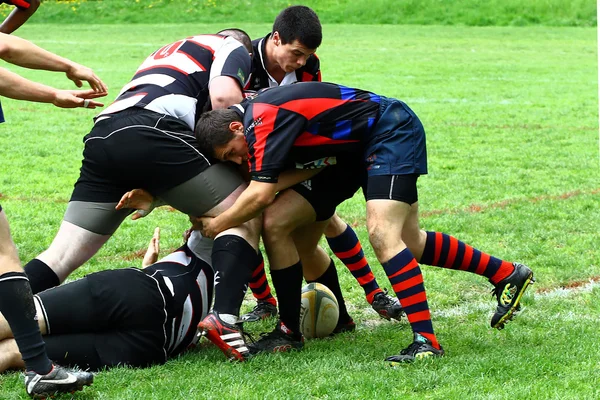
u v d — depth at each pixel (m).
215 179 14.32
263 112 13.46
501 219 24.92
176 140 14.18
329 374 12.66
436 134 40.94
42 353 11.46
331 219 16.14
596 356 13.45
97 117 14.91
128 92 14.95
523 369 12.67
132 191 14.36
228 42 15.76
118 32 94.62
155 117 14.28
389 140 14.02
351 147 14.12
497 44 85.69
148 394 11.73
